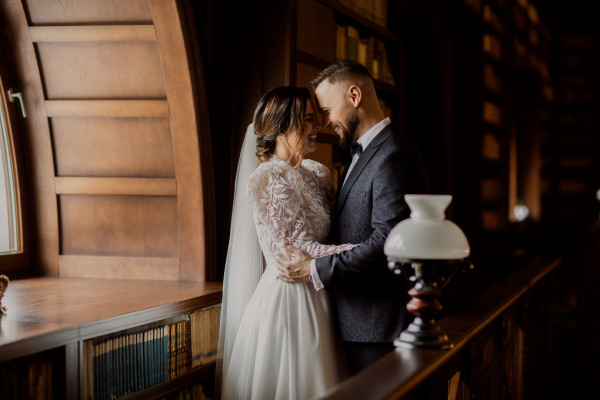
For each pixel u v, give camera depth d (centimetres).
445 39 641
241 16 337
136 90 317
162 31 300
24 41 314
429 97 614
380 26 441
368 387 165
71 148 329
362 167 259
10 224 323
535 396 427
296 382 254
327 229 268
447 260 195
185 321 282
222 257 336
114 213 330
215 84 332
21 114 324
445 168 619
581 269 619
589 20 1347
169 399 280
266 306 262
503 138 837
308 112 267
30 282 314
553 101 1343
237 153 338
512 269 588
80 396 225
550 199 1334
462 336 224
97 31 308
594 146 1363
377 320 256
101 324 230
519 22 953
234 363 275
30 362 214
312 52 353
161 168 323
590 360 608
